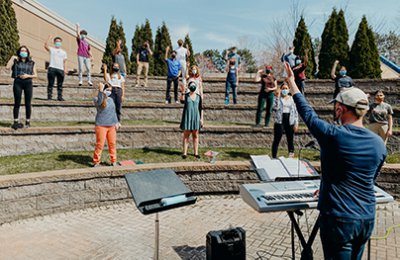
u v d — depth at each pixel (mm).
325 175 2531
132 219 5324
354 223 2389
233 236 3570
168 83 10320
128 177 3127
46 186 5457
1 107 8195
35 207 5367
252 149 8453
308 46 16969
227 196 6539
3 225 5031
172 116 9969
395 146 8289
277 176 3768
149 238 4598
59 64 9359
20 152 7203
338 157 2418
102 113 6332
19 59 7203
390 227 5000
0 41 11383
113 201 6043
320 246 4379
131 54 22766
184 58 11250
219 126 8656
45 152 7457
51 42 16812
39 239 4551
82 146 7789
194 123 7156
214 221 5254
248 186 3297
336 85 9430
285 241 4531
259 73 9086
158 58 21953
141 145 8258
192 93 7176
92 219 5328
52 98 10109
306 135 8555
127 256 4070
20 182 5195
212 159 6680
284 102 7137
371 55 14594
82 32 10695
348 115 2557
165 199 2984
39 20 15727
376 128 7270
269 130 8617
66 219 5320
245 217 5438
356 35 14875
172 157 7430
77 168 6328
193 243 4449
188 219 5332
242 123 9891
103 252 4172
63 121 8852
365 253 4121
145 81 12531
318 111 10023
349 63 15164
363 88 11797
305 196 3074
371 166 2416
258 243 4453
